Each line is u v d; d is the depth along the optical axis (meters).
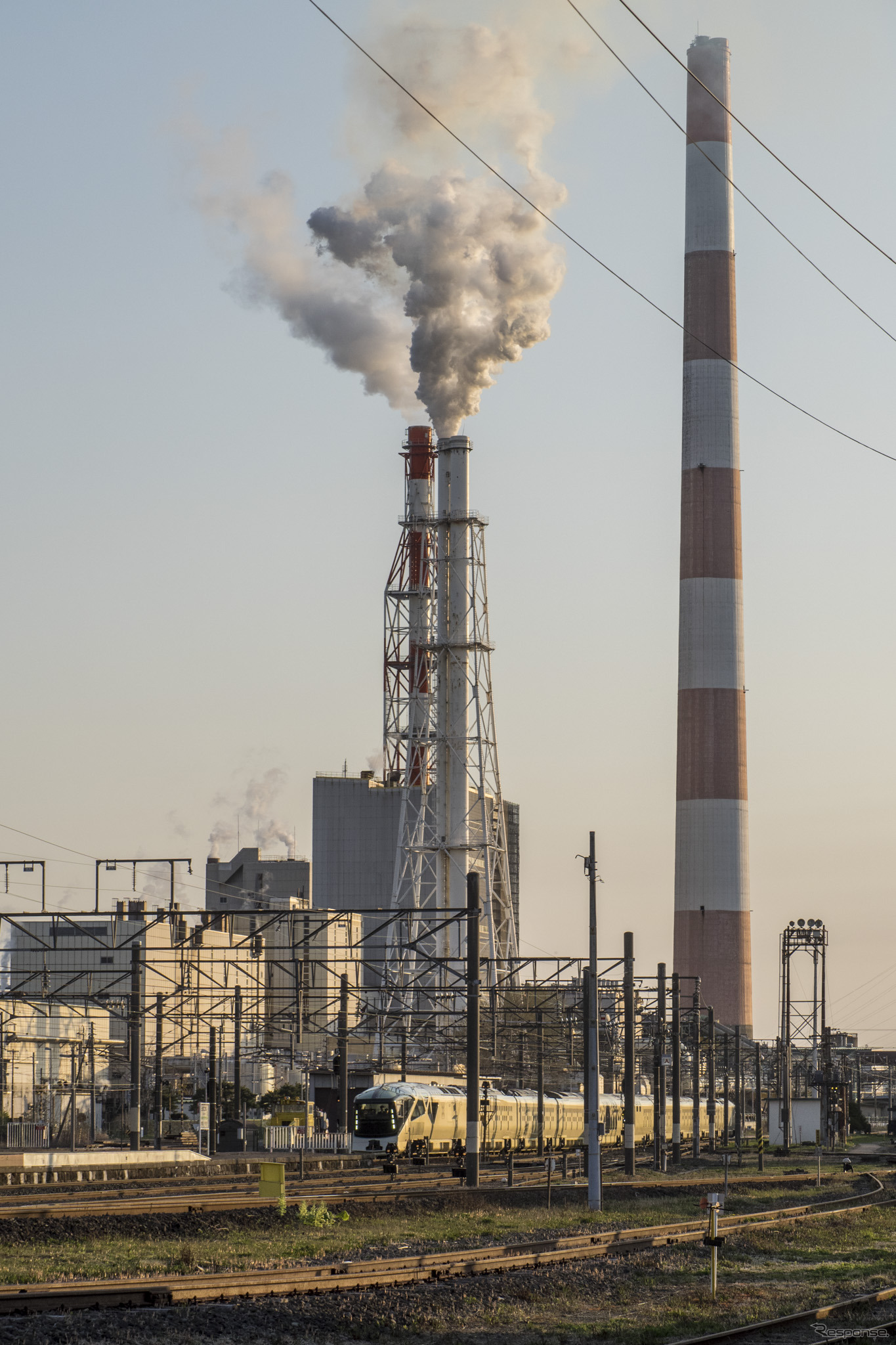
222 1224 123.25
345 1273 89.38
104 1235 113.81
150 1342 66.81
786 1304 87.69
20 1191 149.62
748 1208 167.00
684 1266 106.50
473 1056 180.12
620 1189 181.38
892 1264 109.06
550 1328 79.00
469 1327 78.50
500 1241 123.56
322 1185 170.75
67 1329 67.94
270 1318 74.69
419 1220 141.50
